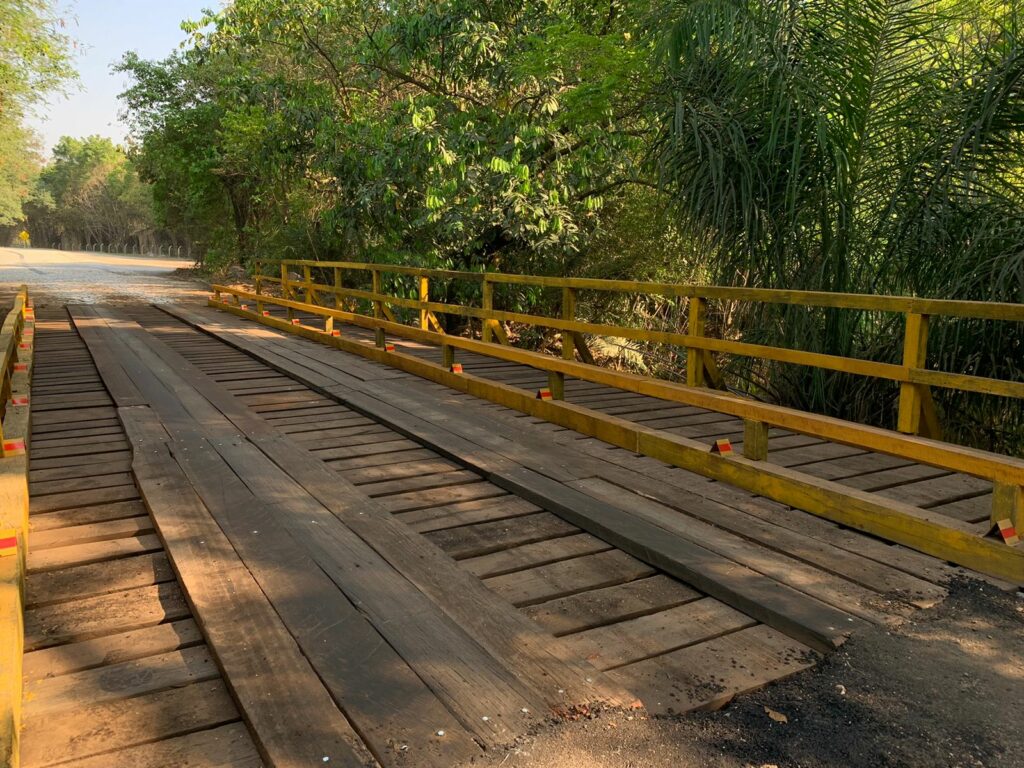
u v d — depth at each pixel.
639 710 2.49
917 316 4.20
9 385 6.10
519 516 4.34
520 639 2.88
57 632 3.01
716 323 13.80
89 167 98.81
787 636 3.06
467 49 12.36
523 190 12.17
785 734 2.41
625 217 14.30
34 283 23.94
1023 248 5.86
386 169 13.49
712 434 5.94
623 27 12.40
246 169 23.88
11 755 2.07
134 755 2.29
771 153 7.01
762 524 4.05
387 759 2.20
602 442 5.68
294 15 14.27
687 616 3.22
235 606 3.09
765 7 7.22
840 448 5.54
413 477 5.00
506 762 2.21
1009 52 6.12
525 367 9.14
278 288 22.22
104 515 4.22
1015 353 6.02
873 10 6.93
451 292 15.82
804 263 7.25
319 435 5.97
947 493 4.50
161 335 12.09
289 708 2.43
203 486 4.54
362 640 2.85
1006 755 2.31
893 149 7.00
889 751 2.33
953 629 3.02
